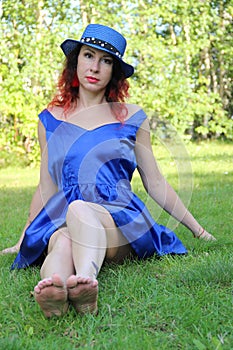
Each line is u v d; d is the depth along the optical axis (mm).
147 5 8820
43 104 8164
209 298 1973
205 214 3701
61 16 8453
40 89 8367
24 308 1933
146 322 1794
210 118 11266
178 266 2348
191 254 2576
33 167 8414
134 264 2406
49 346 1623
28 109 8102
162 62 8641
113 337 1669
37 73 8102
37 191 2508
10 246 3037
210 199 4328
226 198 4391
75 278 1746
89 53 2371
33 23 8414
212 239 2762
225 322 1790
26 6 8375
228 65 11406
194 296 2018
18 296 2061
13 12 8383
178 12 9266
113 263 2387
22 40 8203
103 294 2039
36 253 2303
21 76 8055
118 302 1976
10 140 8562
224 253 2574
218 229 3199
